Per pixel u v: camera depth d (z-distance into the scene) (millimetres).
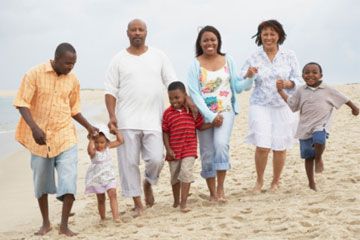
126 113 7203
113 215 6996
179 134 7113
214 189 7574
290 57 7875
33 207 8633
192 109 7215
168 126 7219
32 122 6430
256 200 7305
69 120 6695
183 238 5734
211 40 7340
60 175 6543
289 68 7844
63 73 6598
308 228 5508
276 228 5676
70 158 6574
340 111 19703
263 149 7742
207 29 7371
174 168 7270
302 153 7398
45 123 6562
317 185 7859
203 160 7508
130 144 7195
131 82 7184
